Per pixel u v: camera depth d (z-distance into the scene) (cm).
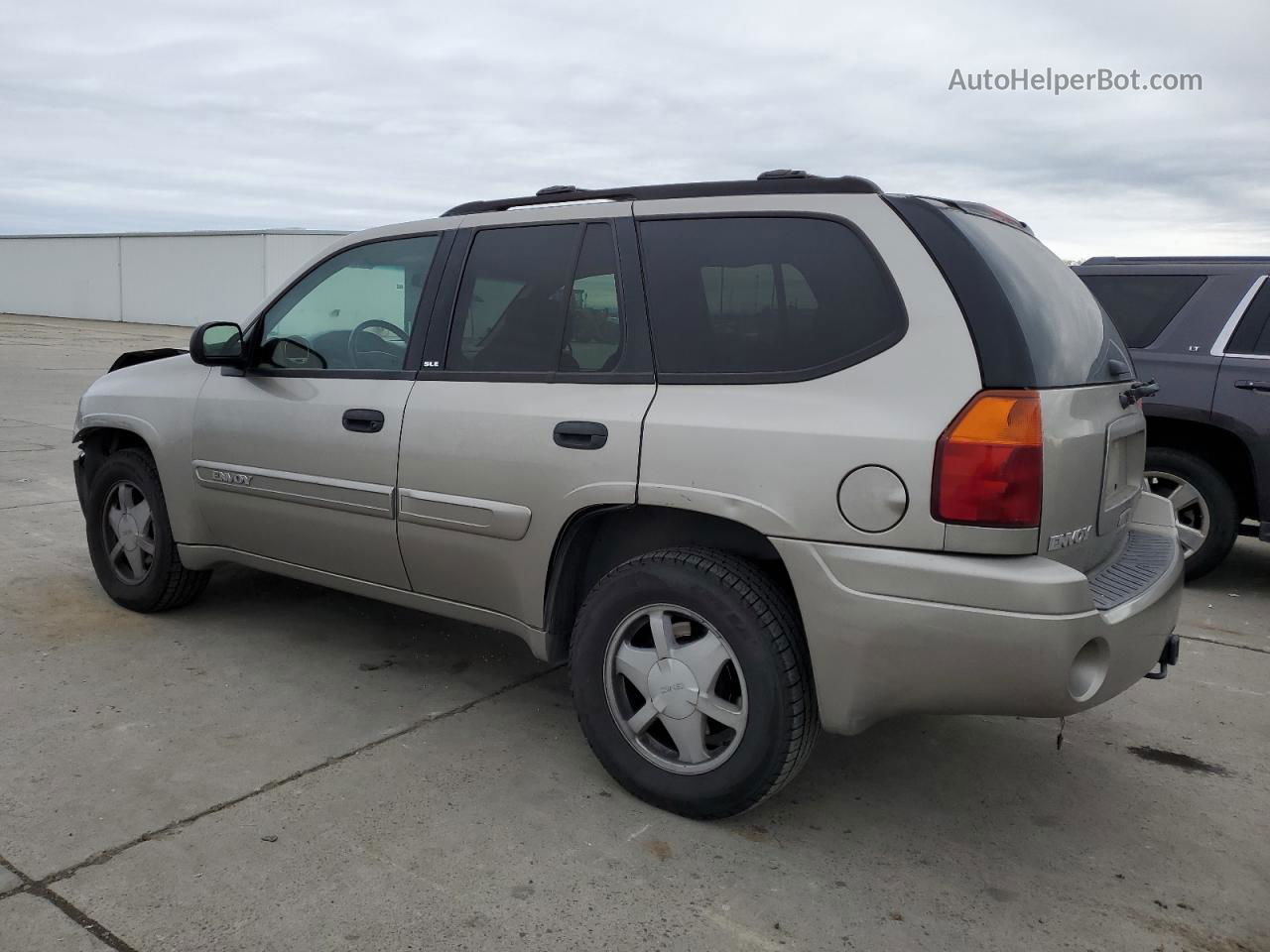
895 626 256
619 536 326
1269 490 544
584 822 294
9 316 4944
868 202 279
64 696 372
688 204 307
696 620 287
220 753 331
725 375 287
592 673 308
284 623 464
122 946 231
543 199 346
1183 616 528
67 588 504
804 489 265
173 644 432
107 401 457
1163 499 357
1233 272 566
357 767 324
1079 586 247
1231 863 286
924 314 262
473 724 361
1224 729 381
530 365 328
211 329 415
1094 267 614
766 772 278
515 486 320
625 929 244
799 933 246
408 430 347
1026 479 249
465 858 273
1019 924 253
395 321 368
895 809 312
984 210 311
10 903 245
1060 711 254
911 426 254
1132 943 247
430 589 360
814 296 279
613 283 312
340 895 253
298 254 4094
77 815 287
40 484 769
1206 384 555
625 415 296
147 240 4516
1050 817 310
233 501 411
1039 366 261
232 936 236
